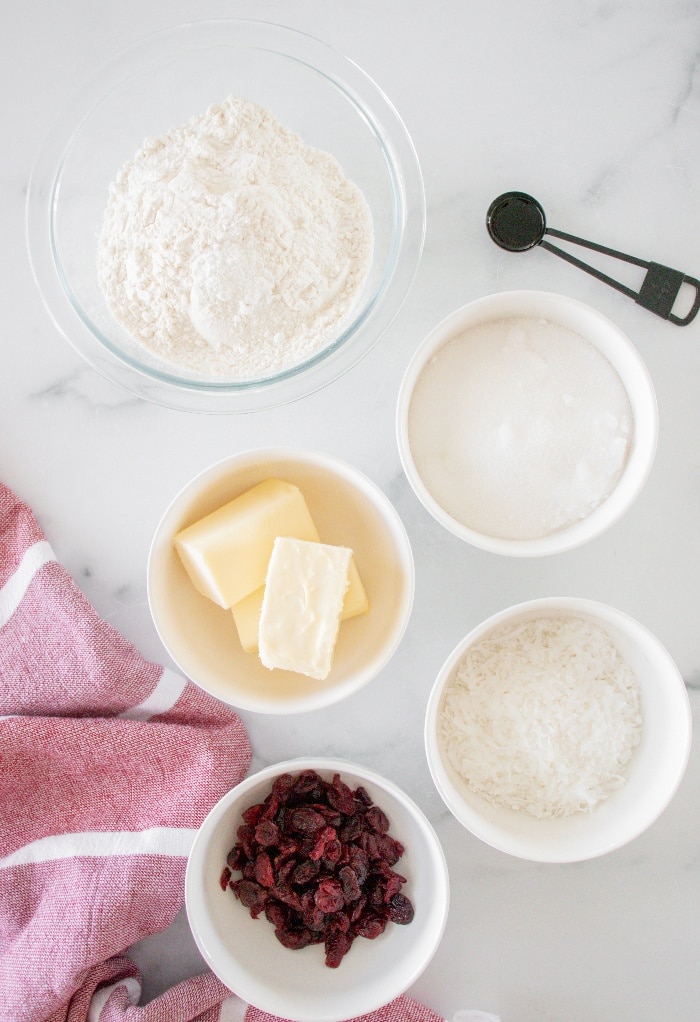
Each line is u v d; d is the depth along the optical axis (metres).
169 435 0.60
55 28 0.59
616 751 0.55
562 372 0.56
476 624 0.60
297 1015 0.53
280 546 0.54
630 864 0.61
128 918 0.57
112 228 0.56
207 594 0.56
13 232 0.60
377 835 0.57
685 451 0.60
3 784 0.58
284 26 0.56
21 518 0.59
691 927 0.61
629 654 0.56
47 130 0.59
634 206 0.59
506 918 0.61
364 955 0.56
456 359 0.56
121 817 0.58
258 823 0.56
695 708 0.60
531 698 0.55
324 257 0.55
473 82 0.59
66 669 0.58
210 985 0.58
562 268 0.59
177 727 0.58
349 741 0.60
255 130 0.55
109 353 0.57
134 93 0.57
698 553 0.60
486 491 0.55
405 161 0.56
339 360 0.56
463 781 0.56
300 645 0.53
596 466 0.55
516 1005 0.61
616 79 0.59
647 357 0.60
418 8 0.59
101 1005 0.58
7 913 0.58
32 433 0.60
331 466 0.55
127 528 0.60
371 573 0.58
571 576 0.60
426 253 0.59
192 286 0.54
